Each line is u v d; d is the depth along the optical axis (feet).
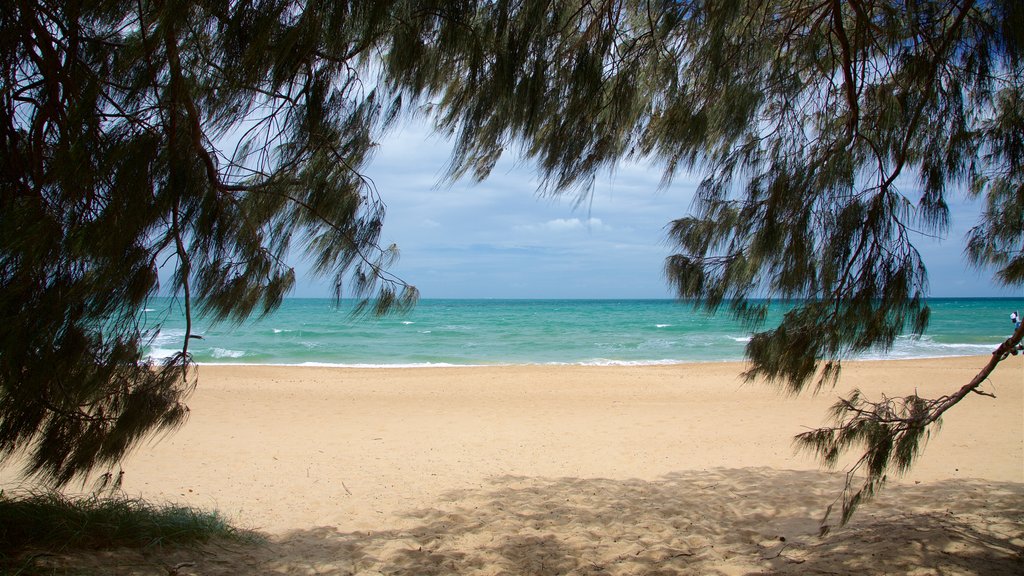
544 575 11.78
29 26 6.68
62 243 6.57
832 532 13.67
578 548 13.44
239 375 52.54
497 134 8.48
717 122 9.31
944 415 31.27
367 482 20.54
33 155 7.10
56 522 11.10
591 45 8.30
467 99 8.21
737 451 25.38
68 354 7.20
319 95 7.39
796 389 9.40
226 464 22.93
